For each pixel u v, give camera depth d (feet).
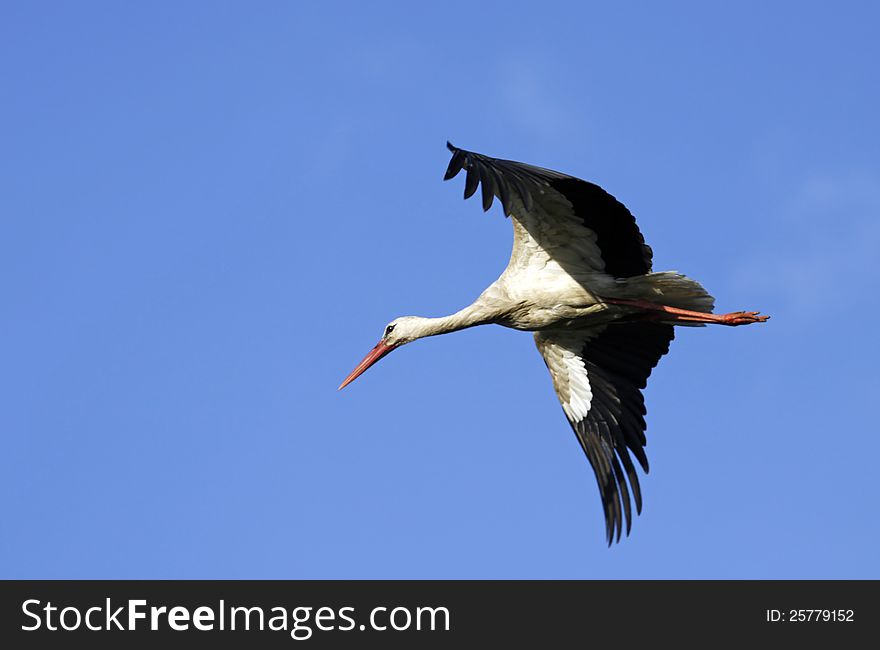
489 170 44.83
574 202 50.24
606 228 51.11
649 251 51.65
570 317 53.62
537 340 58.49
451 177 44.68
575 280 52.75
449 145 45.27
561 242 52.19
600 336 57.88
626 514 56.70
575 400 58.54
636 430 57.31
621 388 57.93
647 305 52.75
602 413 57.98
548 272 53.11
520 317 54.03
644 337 57.57
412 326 60.59
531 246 52.75
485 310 54.19
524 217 51.52
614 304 52.90
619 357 58.03
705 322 52.47
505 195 44.29
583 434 58.18
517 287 53.47
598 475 57.31
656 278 51.60
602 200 49.80
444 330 59.00
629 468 57.00
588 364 58.39
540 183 45.85
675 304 52.75
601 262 52.37
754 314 52.08
